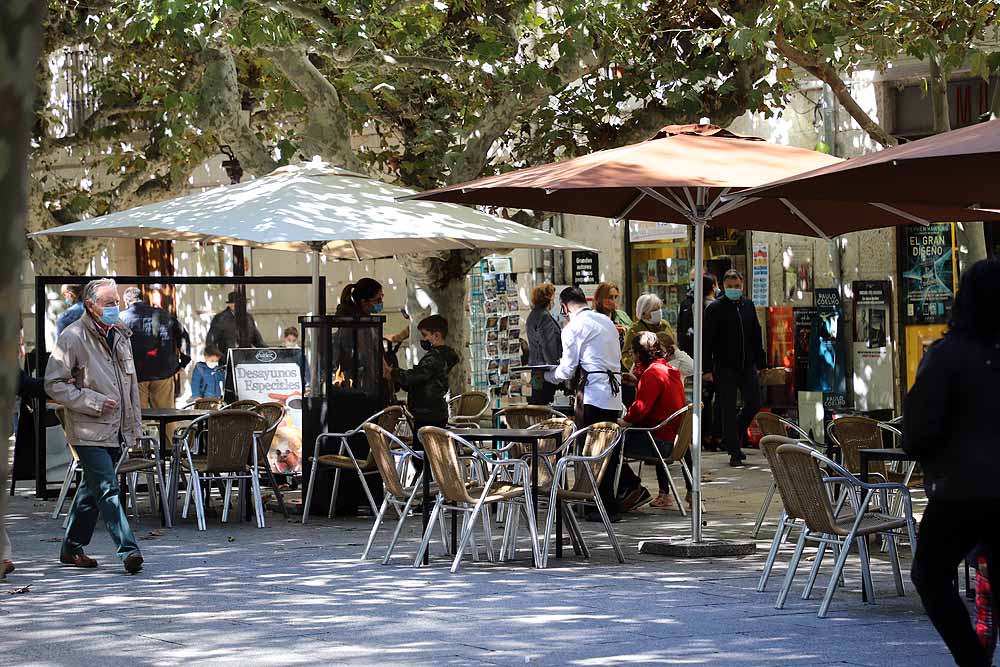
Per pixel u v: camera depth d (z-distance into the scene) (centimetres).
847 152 1792
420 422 1216
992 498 512
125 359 941
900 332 1745
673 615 759
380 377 1276
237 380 1412
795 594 828
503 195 991
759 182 902
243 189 1270
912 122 1747
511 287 1831
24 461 1415
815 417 1775
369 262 2200
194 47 1527
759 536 1112
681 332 1708
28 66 111
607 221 1991
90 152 2147
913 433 529
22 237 112
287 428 1406
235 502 1363
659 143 973
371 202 1234
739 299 1642
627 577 903
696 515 1014
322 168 1312
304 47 1525
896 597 816
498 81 1519
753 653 651
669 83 1544
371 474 1275
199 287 1516
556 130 1612
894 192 764
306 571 938
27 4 111
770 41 1491
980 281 525
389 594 839
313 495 1275
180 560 996
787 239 1834
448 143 1662
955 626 528
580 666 626
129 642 696
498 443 1372
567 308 1239
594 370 1218
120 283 1369
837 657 640
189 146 1891
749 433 1836
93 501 953
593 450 1001
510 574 920
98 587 874
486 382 1850
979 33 1390
